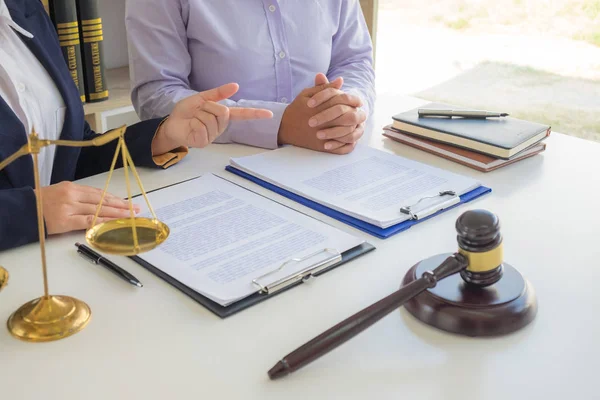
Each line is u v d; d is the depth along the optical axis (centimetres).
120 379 66
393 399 63
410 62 417
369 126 149
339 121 127
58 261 88
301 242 91
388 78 400
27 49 131
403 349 70
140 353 70
